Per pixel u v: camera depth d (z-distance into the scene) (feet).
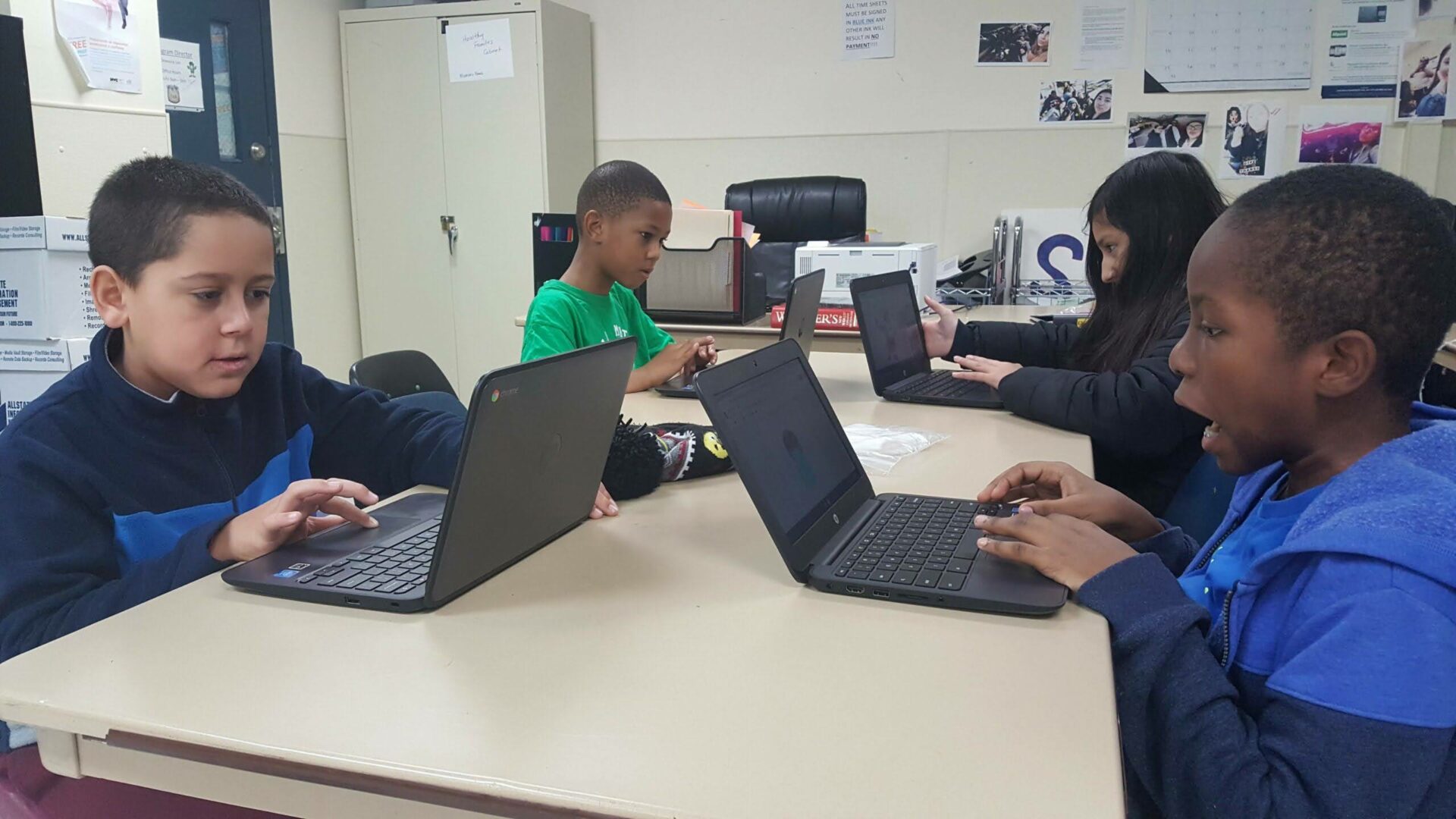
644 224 6.59
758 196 13.12
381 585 2.93
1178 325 5.27
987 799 1.90
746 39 14.34
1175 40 12.88
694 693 2.33
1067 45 13.21
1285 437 2.72
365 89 14.29
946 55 13.64
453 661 2.51
